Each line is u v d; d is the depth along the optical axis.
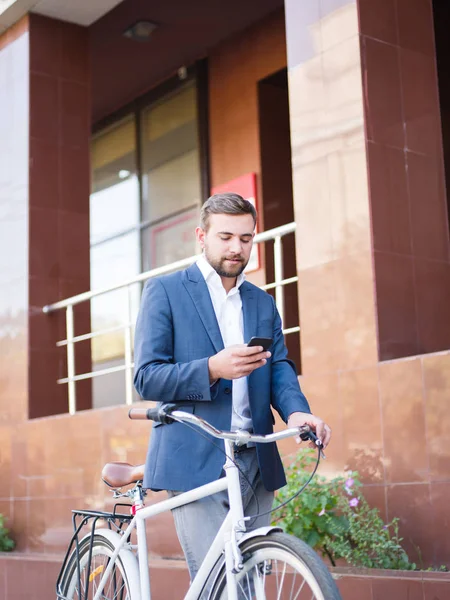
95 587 3.34
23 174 7.97
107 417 6.61
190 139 9.74
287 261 8.79
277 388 3.09
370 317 4.95
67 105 8.20
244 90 9.12
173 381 2.81
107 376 10.73
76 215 8.10
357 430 4.87
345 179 5.21
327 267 5.23
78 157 8.19
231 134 9.24
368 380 4.87
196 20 9.04
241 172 9.07
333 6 5.42
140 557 3.08
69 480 6.91
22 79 8.12
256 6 8.73
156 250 10.17
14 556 6.67
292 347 8.66
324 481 4.86
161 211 10.12
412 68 5.46
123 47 9.56
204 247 3.06
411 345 5.03
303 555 2.42
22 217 7.93
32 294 7.79
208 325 3.01
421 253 5.21
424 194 5.32
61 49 8.23
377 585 3.94
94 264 11.15
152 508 3.05
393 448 4.67
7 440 7.72
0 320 8.06
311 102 5.47
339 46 5.35
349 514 4.65
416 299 5.12
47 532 7.09
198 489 2.82
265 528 2.59
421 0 5.62
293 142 5.55
